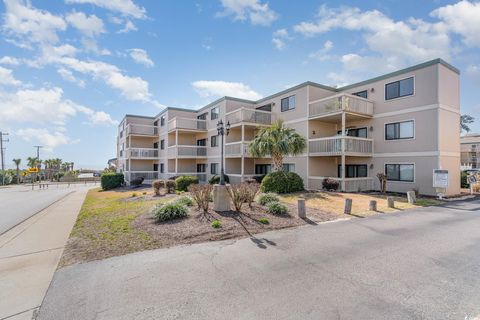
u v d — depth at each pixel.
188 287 4.10
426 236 6.95
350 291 3.95
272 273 4.61
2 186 41.56
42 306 3.60
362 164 18.38
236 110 21.89
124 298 3.79
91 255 5.63
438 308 3.49
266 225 7.98
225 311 3.42
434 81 14.83
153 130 32.72
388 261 5.16
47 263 5.34
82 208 13.13
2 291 4.08
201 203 9.57
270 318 3.26
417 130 15.52
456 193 15.89
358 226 8.05
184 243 6.38
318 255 5.51
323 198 13.34
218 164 24.50
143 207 11.80
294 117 20.22
